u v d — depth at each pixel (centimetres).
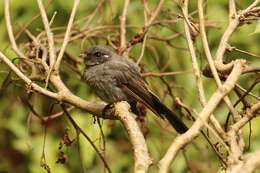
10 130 1551
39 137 1485
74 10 995
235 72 777
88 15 1358
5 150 1580
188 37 835
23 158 1576
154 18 1162
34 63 1074
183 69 1366
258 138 1352
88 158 1391
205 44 820
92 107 923
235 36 1344
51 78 961
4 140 1580
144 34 1164
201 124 695
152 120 1334
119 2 1372
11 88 1397
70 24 991
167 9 1227
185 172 1377
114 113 898
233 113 781
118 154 1488
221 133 746
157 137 1345
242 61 812
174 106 1154
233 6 917
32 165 1476
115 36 1274
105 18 1360
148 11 1177
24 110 1506
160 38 1225
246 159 678
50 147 1466
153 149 1334
